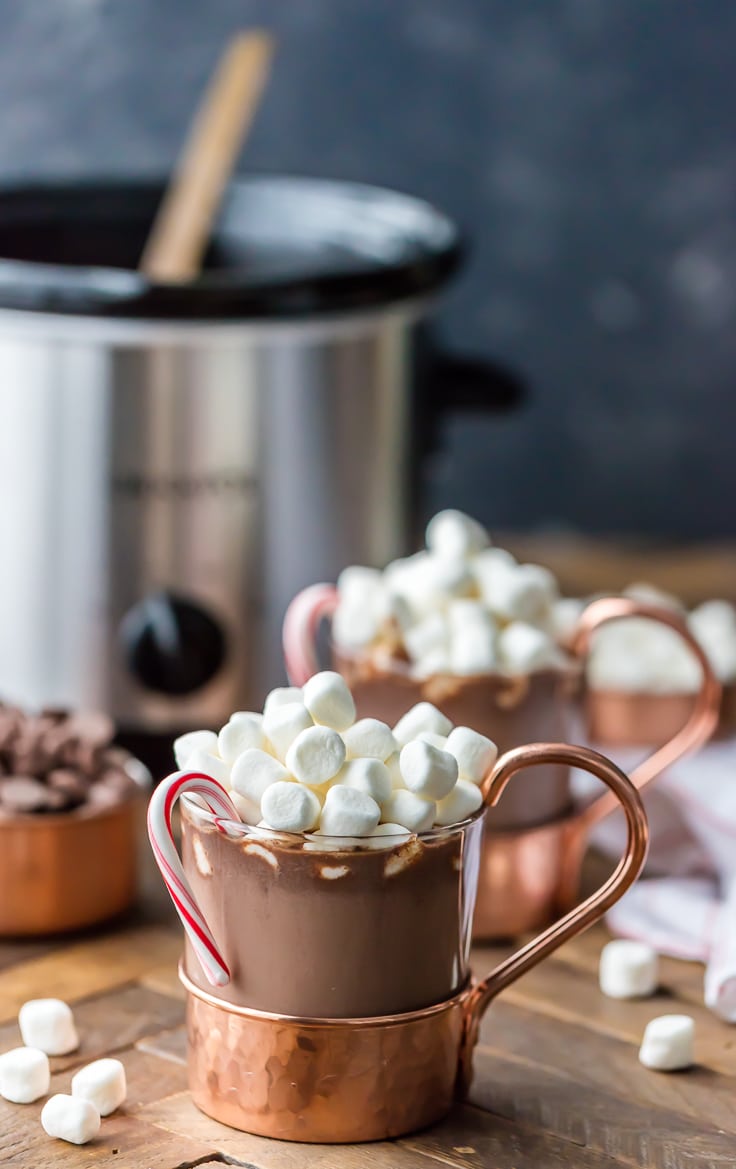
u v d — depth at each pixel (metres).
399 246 1.19
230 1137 0.84
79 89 1.52
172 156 1.53
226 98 1.15
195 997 0.85
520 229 1.55
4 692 1.12
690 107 1.50
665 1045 0.89
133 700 1.11
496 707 0.96
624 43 1.49
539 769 0.98
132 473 1.09
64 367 1.08
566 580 1.44
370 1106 0.84
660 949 0.98
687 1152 0.85
